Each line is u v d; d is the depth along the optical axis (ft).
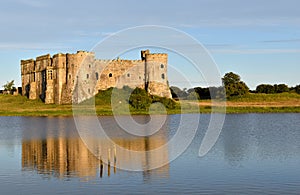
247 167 126.93
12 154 154.20
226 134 234.99
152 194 98.17
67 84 438.40
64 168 126.93
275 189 101.91
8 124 294.05
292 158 143.33
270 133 239.30
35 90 489.26
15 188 103.50
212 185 105.50
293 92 469.16
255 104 409.28
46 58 471.62
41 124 290.35
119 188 103.24
